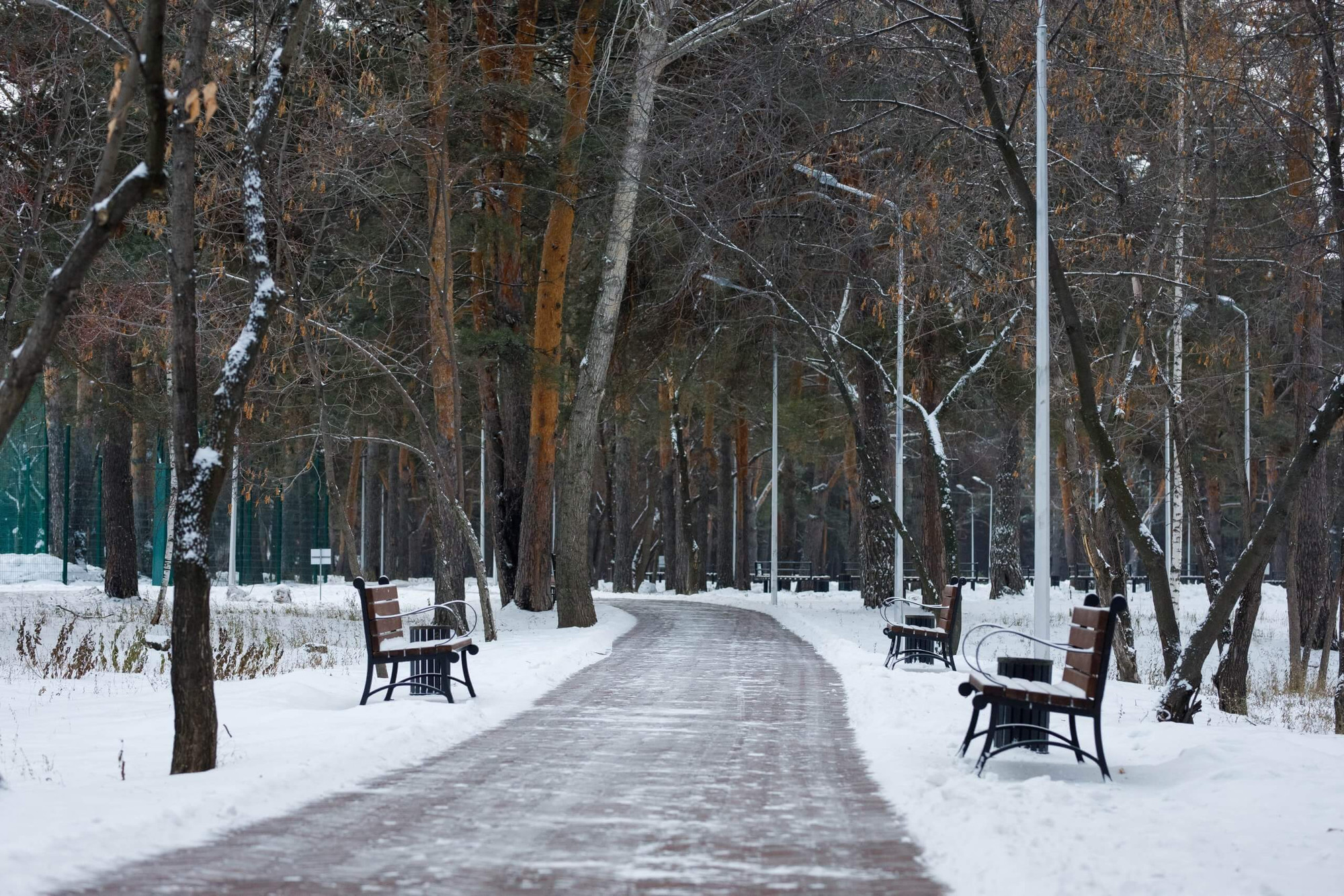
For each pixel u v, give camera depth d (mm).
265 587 54531
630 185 28062
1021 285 22344
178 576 8727
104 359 30125
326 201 20500
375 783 8500
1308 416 25047
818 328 31172
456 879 5871
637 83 27094
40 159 19469
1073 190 21688
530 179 30391
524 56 28938
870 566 38688
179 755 8586
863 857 6430
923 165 19922
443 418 26859
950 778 8469
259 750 9430
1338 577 21969
